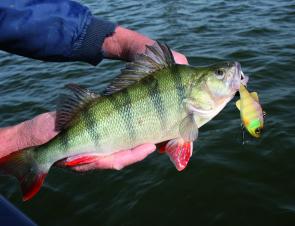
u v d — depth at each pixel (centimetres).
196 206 114
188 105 64
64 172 134
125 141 62
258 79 179
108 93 63
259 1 312
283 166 124
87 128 62
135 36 65
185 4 331
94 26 63
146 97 62
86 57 64
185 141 64
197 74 64
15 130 61
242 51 216
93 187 126
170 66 64
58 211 120
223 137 139
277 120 145
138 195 120
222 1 327
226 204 113
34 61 254
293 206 109
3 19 58
